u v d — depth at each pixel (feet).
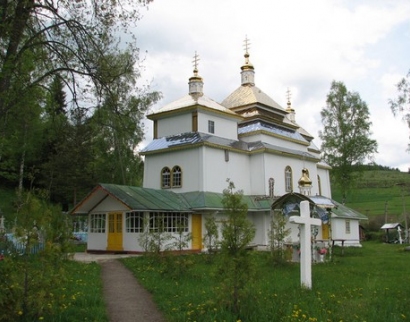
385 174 337.72
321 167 140.15
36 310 26.99
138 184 138.41
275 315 27.81
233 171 102.94
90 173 134.31
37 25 59.57
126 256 74.08
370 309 29.71
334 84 158.10
